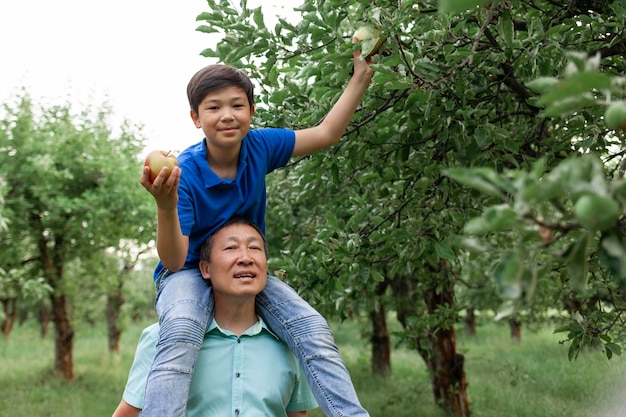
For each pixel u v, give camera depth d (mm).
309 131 2990
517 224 1199
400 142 3859
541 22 3158
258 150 2873
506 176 1196
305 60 3611
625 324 3975
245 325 2910
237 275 2740
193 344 2582
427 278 6684
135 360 2891
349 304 5406
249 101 2697
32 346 24609
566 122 3480
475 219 1213
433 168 3699
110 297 19922
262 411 2795
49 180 13797
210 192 2764
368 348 20656
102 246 14977
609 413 8461
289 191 7113
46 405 12906
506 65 3537
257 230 2844
